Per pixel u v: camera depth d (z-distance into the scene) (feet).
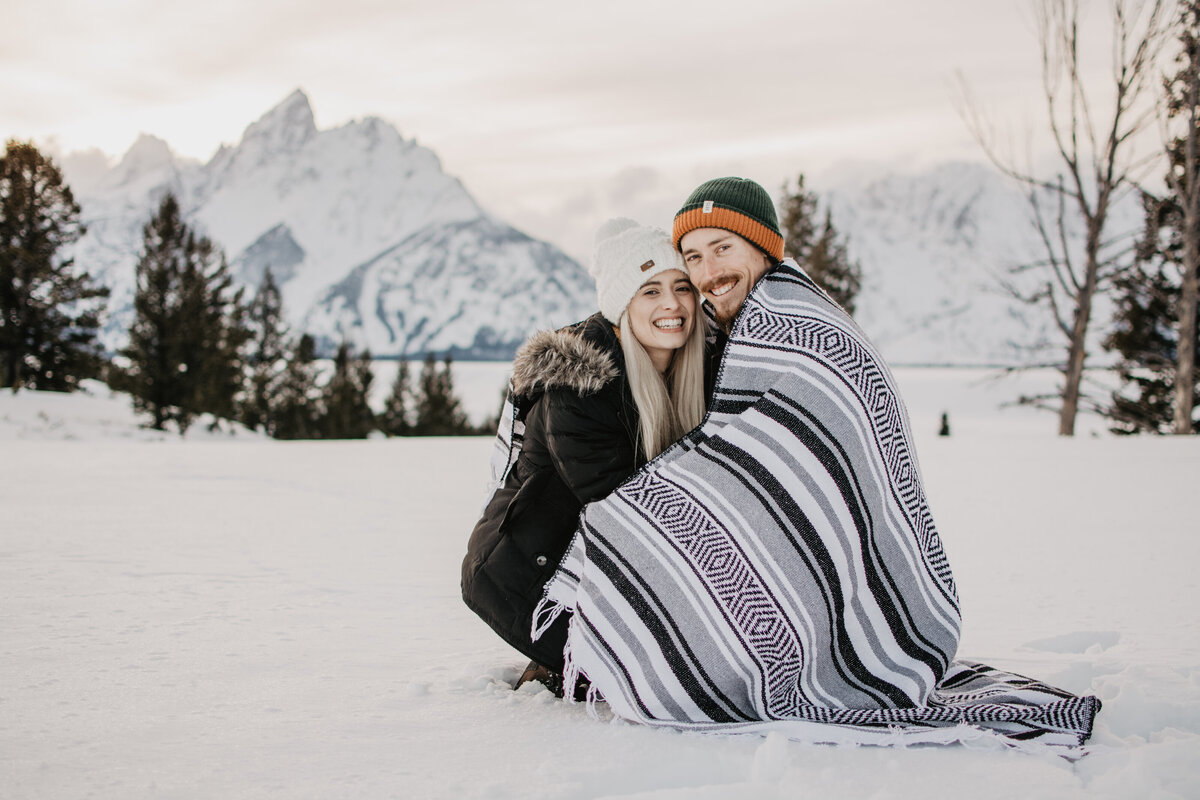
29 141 118.62
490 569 8.16
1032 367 63.21
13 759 6.01
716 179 9.00
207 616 10.53
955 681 8.26
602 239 9.07
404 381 193.67
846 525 7.35
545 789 5.67
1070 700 7.04
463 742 6.59
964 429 125.59
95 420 103.91
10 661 8.38
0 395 108.37
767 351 7.78
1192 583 13.44
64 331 123.24
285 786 5.66
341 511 22.16
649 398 8.32
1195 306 57.62
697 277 8.87
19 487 25.64
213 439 117.91
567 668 7.68
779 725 6.81
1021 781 5.92
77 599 11.20
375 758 6.19
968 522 20.43
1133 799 5.61
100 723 6.79
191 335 110.52
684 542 7.41
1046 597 12.59
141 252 111.75
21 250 114.01
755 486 7.37
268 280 182.09
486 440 69.97
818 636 7.32
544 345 8.16
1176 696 7.47
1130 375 70.79
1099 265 60.80
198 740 6.47
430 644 9.61
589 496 8.01
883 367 7.97
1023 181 60.44
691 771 6.16
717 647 7.23
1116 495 25.38
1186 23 54.90
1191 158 56.03
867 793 5.70
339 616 10.84
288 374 170.19
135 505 22.00
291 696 7.57
